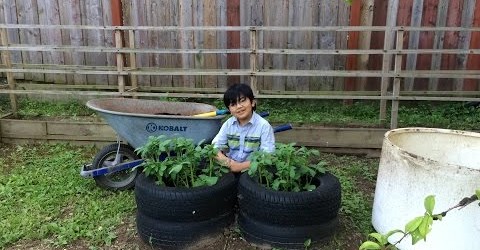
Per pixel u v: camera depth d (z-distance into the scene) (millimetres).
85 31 6137
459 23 5578
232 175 3178
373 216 3162
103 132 5219
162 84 6297
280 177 2953
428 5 5547
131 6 5934
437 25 5609
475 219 2516
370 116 5668
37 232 3256
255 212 2893
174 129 3701
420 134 3316
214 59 6082
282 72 4992
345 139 4941
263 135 3398
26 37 6254
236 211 3217
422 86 5918
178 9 5887
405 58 5805
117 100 4109
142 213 3029
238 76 6164
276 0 5742
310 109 5949
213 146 3115
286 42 5906
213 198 2924
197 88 6191
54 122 5246
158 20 5953
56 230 3285
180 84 6270
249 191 2895
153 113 4207
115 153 4020
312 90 6094
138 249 3029
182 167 2955
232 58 6051
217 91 6105
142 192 2953
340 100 6090
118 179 4074
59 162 4680
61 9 6035
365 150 4941
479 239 2553
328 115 5684
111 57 6230
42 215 3533
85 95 5750
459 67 5754
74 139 5273
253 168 2859
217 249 2971
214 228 2998
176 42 6043
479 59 5684
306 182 3129
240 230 3072
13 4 6133
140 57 6180
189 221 2912
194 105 4191
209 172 3133
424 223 1099
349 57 5812
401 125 5262
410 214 2721
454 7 5531
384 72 4945
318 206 2822
